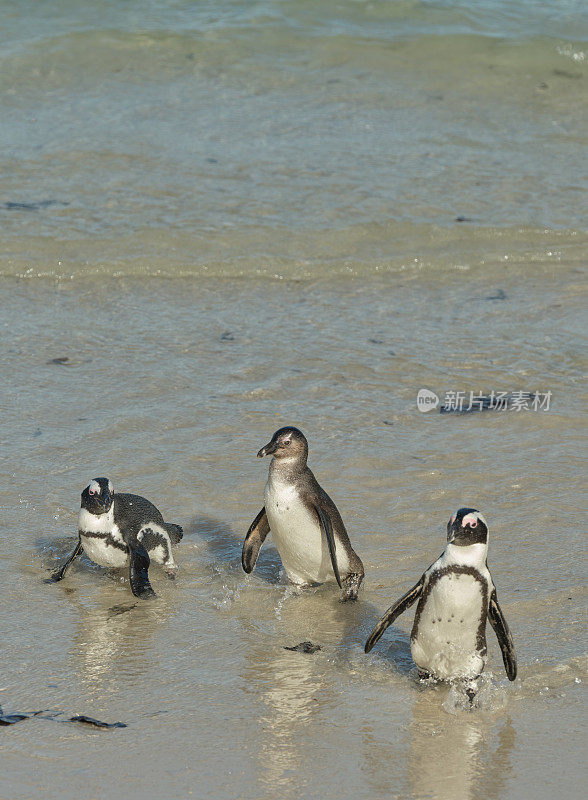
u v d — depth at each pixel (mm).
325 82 26641
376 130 24094
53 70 26328
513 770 7168
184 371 14930
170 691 8094
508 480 11992
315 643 8961
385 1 31000
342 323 16812
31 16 29219
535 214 20750
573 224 20469
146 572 9664
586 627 9000
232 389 14406
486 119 25047
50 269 18266
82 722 7590
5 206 20016
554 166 22719
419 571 10102
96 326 16438
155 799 6711
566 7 31531
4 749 7180
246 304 17469
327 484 11859
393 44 28656
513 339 16219
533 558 10219
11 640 8789
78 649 8703
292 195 20969
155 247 19062
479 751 7391
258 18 29719
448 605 7805
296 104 25297
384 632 9148
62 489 11594
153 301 17469
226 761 7176
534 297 17875
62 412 13539
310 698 8070
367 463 12391
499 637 7934
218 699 8008
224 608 9555
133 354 15461
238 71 26906
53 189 20734
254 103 25219
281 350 15742
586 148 23672
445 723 7746
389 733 7602
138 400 13977
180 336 16156
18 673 8258
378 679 8383
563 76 27391
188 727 7586
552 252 19547
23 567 10133
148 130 23500
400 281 18531
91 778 6898
